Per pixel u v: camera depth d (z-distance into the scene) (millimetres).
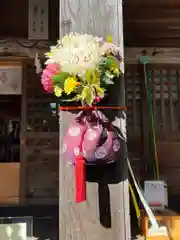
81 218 1293
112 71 1188
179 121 3688
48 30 3389
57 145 3670
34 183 3551
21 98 3756
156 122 3662
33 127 3703
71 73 1158
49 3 3135
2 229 1933
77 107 1292
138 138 3543
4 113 3945
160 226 1808
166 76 3766
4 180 3512
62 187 1309
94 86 1166
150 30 3332
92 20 1420
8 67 3734
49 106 3744
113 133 1233
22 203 3314
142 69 3703
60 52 1181
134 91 3674
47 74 1194
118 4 1438
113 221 1296
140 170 3436
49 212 2898
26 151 3635
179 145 3596
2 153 3773
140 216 1872
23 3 2994
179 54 3730
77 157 1179
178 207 2420
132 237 1813
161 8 2898
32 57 3596
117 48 1243
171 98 3732
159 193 2295
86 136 1191
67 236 1280
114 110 1337
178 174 3516
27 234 2010
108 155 1202
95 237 1284
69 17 1424
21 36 3484
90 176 1320
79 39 1195
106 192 1313
